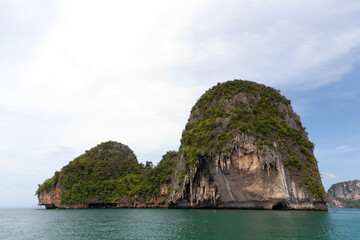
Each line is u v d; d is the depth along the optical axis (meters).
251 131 71.00
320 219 48.16
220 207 79.25
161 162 133.38
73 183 125.06
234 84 89.44
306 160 71.94
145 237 32.81
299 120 83.75
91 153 147.88
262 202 70.06
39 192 137.00
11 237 36.44
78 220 57.53
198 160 77.12
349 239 29.97
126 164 142.62
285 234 32.16
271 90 87.00
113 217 63.59
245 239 29.22
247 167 68.88
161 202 115.00
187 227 39.25
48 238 34.69
